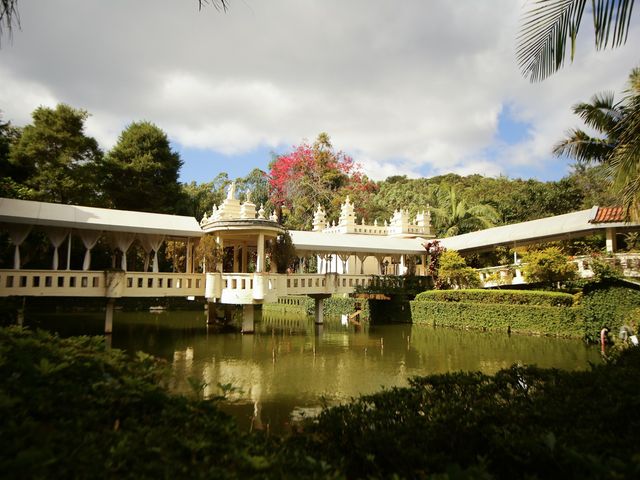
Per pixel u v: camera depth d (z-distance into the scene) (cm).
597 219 2019
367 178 4922
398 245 2800
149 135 3441
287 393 971
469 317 2200
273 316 3088
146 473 243
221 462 275
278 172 4756
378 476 322
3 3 445
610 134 1602
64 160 2770
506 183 4803
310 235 2575
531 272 2084
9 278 1577
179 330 2061
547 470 300
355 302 2892
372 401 488
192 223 2050
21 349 392
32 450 224
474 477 261
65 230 1736
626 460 286
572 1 579
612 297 1597
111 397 335
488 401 448
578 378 514
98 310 3059
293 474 273
